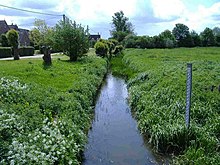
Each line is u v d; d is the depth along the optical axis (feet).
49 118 34.01
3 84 41.86
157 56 132.98
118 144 36.55
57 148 26.16
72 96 45.24
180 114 37.37
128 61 129.59
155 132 34.60
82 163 30.78
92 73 80.07
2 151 22.18
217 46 257.55
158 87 51.90
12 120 27.20
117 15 349.61
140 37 254.47
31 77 59.16
